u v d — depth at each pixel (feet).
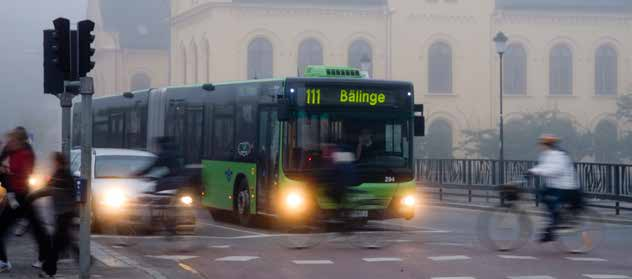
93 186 118.21
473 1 421.59
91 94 72.02
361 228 131.03
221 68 400.06
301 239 107.55
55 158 81.97
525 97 427.33
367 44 415.85
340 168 116.88
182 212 112.06
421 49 416.87
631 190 153.07
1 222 82.02
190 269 91.35
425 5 417.69
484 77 422.41
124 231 119.96
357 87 124.26
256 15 403.34
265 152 127.54
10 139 86.22
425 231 128.16
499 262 94.58
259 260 97.81
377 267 91.61
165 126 168.25
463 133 399.24
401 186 123.54
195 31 425.69
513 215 104.88
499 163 188.34
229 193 139.23
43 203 105.19
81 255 72.64
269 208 125.49
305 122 122.11
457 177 201.16
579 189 103.19
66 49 72.90
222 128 143.23
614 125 435.12
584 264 93.20
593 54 433.48
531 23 427.74
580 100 432.25
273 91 126.31
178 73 449.48
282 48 406.00
